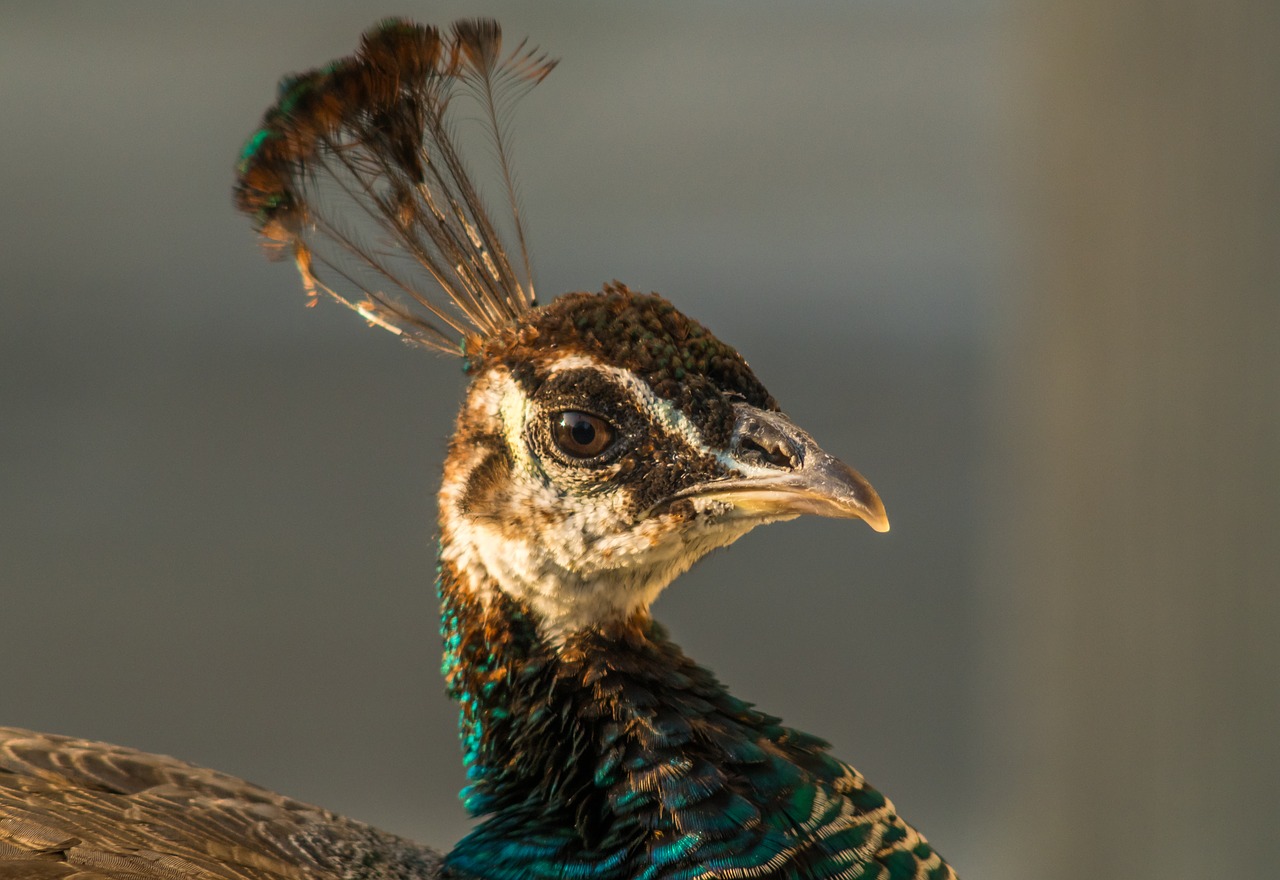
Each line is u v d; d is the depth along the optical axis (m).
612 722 2.96
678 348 2.97
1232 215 3.11
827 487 2.96
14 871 2.92
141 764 3.00
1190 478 3.12
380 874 2.98
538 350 2.98
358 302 3.00
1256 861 3.12
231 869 2.95
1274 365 3.11
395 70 3.00
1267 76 3.10
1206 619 3.12
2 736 3.00
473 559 2.98
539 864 2.96
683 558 2.98
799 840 2.95
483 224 3.01
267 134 3.00
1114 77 3.12
